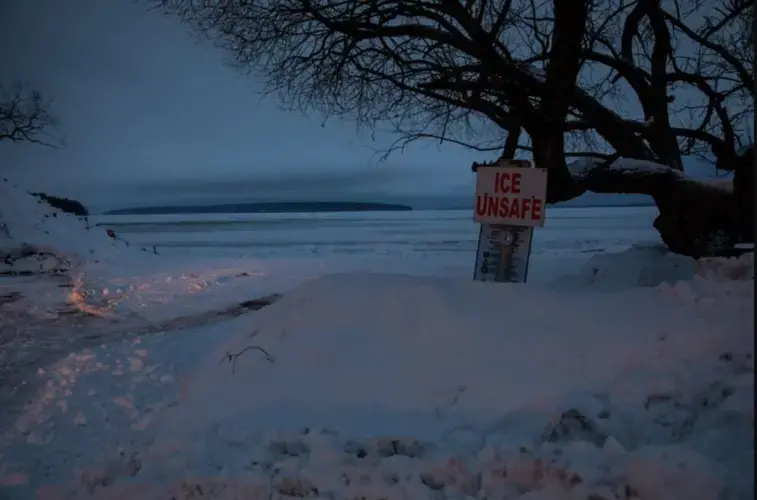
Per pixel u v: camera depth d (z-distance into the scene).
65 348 11.16
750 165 11.05
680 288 6.54
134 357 10.20
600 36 13.52
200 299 16.02
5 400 7.98
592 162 11.98
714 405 4.74
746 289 6.65
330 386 5.71
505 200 7.69
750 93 13.36
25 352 10.84
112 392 8.19
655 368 5.29
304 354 6.19
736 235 11.48
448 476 4.19
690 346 5.43
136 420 6.94
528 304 6.34
